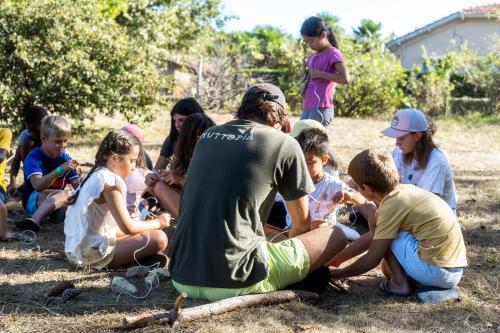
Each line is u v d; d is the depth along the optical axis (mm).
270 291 3572
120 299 3707
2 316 3418
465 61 23609
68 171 5547
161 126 13875
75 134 11531
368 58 21078
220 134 3520
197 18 22234
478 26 31969
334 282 3920
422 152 4770
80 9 10977
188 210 3439
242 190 3348
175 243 3508
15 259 4469
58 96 10836
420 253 3684
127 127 5199
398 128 4723
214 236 3340
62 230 5328
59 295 3734
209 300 3525
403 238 3760
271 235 4410
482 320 3480
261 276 3453
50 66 10516
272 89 3703
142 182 4941
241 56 23641
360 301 3750
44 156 5633
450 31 32594
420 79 23016
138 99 11633
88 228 4219
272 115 3617
